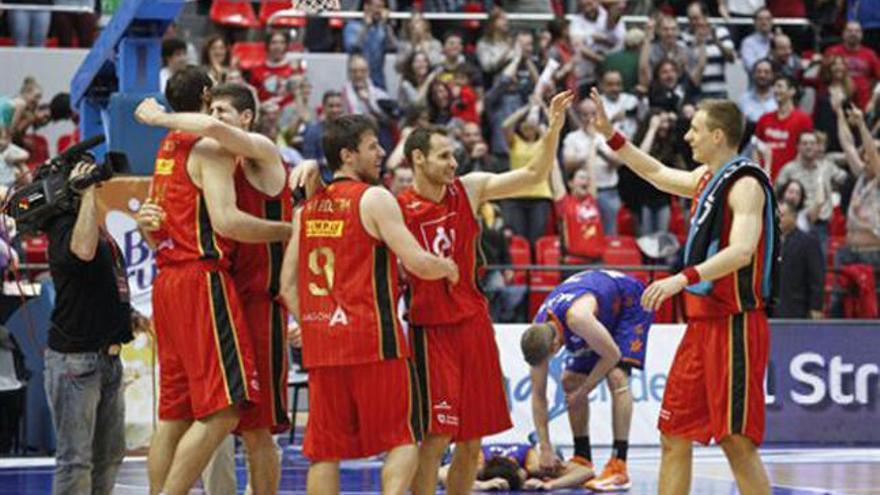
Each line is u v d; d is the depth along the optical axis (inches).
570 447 955.3
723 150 531.8
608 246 1086.4
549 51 1218.6
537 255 1088.8
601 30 1224.2
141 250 823.7
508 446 749.9
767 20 1295.5
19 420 879.7
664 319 1031.0
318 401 524.1
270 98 1157.1
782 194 1050.7
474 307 554.6
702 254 522.9
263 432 553.0
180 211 530.6
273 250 548.7
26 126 1135.6
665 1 1350.9
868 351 1007.6
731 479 791.7
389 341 514.0
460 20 1311.5
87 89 869.8
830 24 1382.9
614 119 1160.2
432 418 542.3
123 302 570.9
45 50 1247.5
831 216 1159.6
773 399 996.6
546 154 557.9
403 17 1251.2
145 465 821.9
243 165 540.7
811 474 819.4
